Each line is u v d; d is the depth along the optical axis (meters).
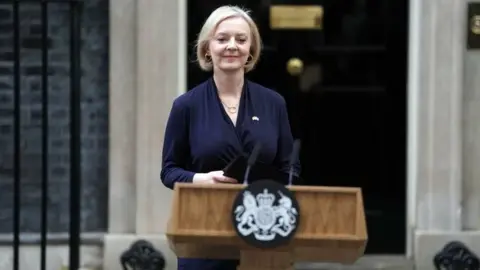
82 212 10.70
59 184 10.71
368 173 11.18
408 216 10.91
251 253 5.36
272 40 11.12
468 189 10.59
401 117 11.10
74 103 9.81
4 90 10.72
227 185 5.09
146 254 10.34
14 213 9.99
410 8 10.90
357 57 11.12
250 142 6.25
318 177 11.22
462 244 10.45
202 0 10.98
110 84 10.45
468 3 10.43
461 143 10.50
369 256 11.03
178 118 6.37
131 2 10.39
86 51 10.64
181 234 5.06
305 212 5.06
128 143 10.48
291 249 5.19
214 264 6.28
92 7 10.62
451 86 10.45
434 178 10.51
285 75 11.13
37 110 10.70
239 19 6.22
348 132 11.18
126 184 10.51
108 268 10.39
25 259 10.58
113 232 10.50
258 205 5.00
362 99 11.15
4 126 10.73
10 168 10.76
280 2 11.08
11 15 10.66
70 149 10.09
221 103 6.34
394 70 11.10
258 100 6.39
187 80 10.97
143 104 10.39
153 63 10.39
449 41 10.43
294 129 11.19
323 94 11.16
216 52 6.21
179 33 10.47
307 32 11.12
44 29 9.71
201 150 6.25
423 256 10.50
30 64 10.66
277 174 5.73
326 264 10.70
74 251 9.91
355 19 11.11
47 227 10.69
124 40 10.42
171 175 6.25
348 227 5.05
